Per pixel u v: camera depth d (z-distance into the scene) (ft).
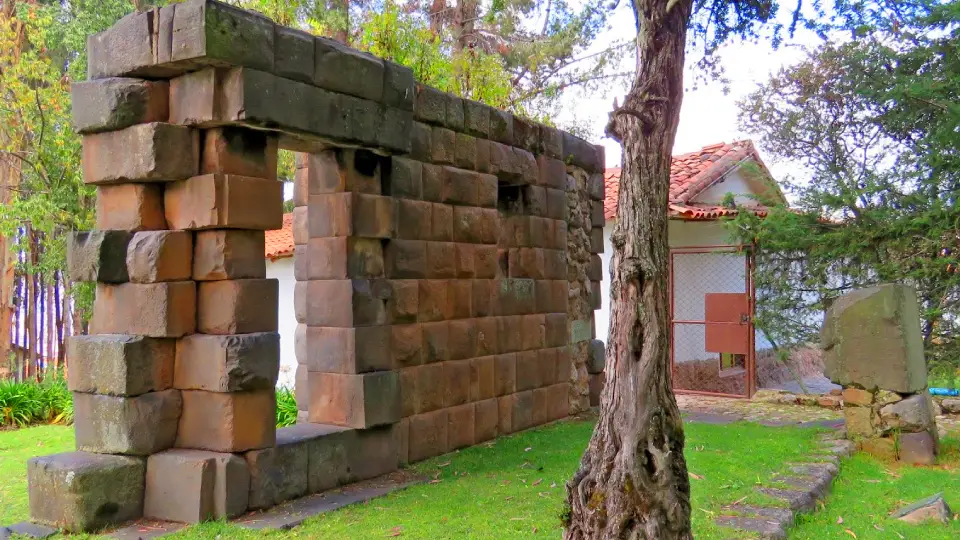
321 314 19.61
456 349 23.02
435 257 22.25
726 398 34.94
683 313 40.73
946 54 28.53
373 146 18.80
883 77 30.19
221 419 15.66
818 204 32.22
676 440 11.04
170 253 15.65
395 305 20.59
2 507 16.98
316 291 19.74
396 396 20.03
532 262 27.14
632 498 10.47
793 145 34.27
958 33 27.84
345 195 19.22
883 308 22.63
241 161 15.97
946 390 31.81
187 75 15.60
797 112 34.06
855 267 32.53
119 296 15.96
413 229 21.31
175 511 15.30
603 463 10.87
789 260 34.12
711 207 38.09
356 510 16.40
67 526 14.53
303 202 21.67
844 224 32.09
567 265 30.12
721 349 35.50
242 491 15.74
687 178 41.42
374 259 20.03
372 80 18.56
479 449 22.99
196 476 15.11
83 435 15.84
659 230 11.49
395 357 20.57
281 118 16.01
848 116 32.91
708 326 35.91
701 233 41.93
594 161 31.71
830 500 18.04
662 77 11.94
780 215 32.99
